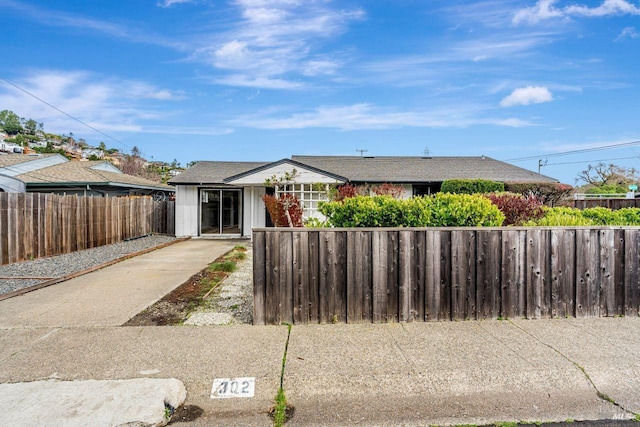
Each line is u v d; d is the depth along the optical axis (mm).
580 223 5562
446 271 4367
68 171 19688
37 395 2744
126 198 14102
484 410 2740
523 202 6195
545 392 2939
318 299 4285
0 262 8180
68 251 10469
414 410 2738
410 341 3742
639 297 4559
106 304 5160
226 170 17953
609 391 2955
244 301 5336
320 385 2967
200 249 11820
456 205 4816
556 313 4473
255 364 3242
